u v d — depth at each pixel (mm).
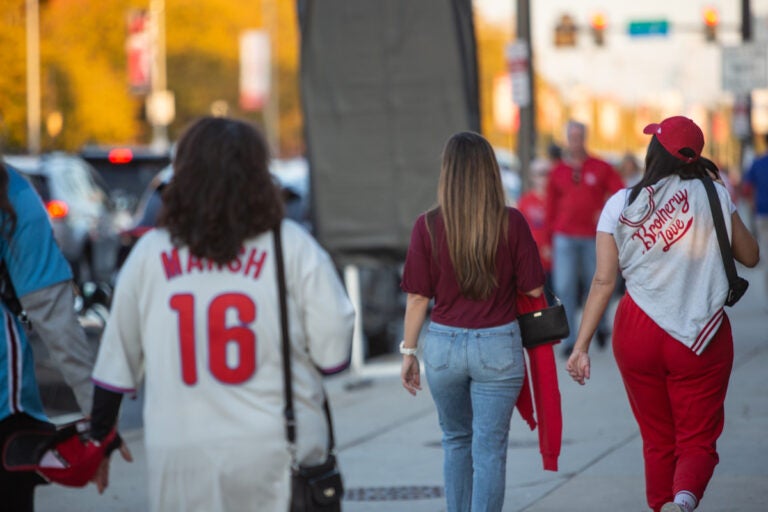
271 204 10039
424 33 28594
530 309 14562
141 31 135375
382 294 34969
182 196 9969
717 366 14188
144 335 10078
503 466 14406
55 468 10820
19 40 114812
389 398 27719
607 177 30766
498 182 14188
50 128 65188
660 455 14625
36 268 11016
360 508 18016
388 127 28766
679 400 14266
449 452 14953
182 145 10109
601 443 21797
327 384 30047
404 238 28766
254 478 9898
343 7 28734
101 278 52344
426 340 14602
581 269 32031
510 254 14242
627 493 18188
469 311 14328
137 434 24406
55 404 26406
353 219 28906
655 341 14172
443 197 14180
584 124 30875
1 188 10930
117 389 10195
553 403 14477
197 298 9945
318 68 28891
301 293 10016
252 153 10078
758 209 44000
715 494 17688
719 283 14094
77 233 50062
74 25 151375
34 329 11766
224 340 9898
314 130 28906
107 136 147625
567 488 18656
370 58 28781
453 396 14680
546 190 31484
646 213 14102
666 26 85438
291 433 9914
